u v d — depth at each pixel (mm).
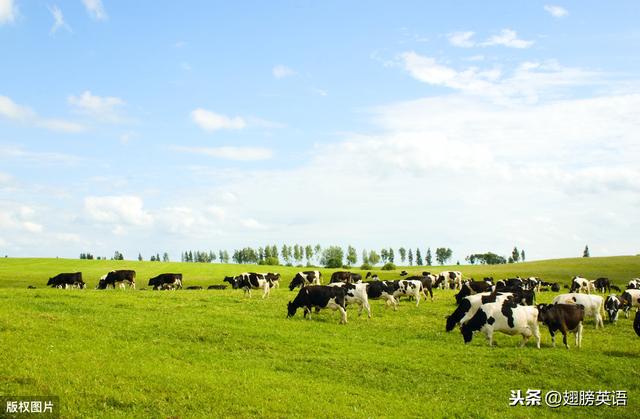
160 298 37156
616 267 115688
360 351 22750
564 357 22453
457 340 26266
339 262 158125
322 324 28906
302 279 49812
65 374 16766
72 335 22219
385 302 40406
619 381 20109
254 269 115562
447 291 53281
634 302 35750
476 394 18172
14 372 16578
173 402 15305
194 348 21828
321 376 19250
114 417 13906
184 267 115812
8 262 112188
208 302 36156
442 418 15844
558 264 125812
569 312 25188
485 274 109750
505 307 25016
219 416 14539
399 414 15750
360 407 16125
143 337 23109
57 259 120375
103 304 31859
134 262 122938
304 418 14797
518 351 23469
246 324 27375
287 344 23281
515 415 16438
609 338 28078
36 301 31000
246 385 17125
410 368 20500
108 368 17797
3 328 22375
